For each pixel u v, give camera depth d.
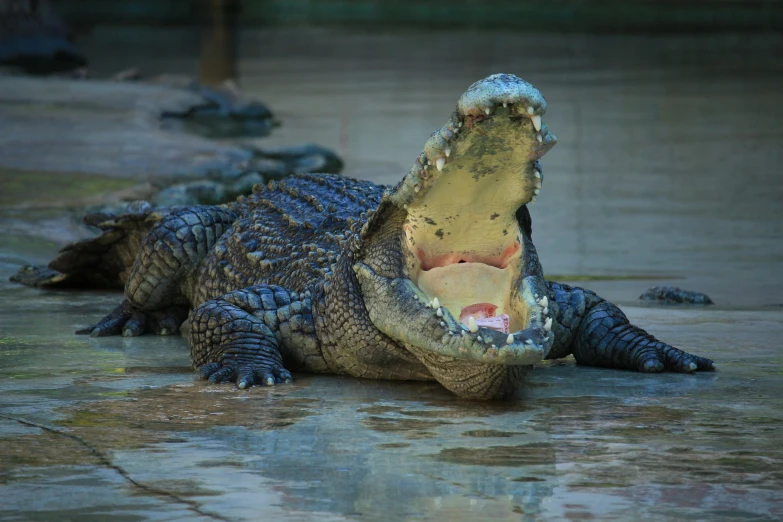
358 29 132.00
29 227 31.91
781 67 91.44
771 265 30.95
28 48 83.50
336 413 14.79
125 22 138.12
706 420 14.27
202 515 10.38
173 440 13.19
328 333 17.70
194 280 22.73
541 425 14.05
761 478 11.57
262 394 16.19
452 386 15.84
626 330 18.64
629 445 12.96
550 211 40.56
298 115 67.25
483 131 13.90
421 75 88.81
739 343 20.14
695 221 38.28
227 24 137.25
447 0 154.75
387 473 11.76
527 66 93.44
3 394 15.86
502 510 10.54
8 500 10.84
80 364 18.50
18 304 25.08
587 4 147.62
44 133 49.31
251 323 18.14
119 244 26.78
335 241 19.09
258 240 21.20
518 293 15.58
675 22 134.38
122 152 45.66
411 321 15.59
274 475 11.68
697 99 73.25
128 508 10.59
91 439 13.20
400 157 51.75
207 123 62.31
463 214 15.35
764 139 57.72
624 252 33.19
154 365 18.59
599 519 10.30
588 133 60.41
